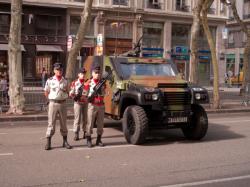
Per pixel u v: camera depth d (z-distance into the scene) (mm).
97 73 10266
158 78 11656
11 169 7906
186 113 10945
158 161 8773
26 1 34875
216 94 20750
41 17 36031
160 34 41625
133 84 10914
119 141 11188
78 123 11203
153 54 40938
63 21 36656
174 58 42375
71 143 10758
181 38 42906
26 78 35438
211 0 20234
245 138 11984
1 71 34406
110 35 38594
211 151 9953
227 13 45562
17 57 16016
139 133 10352
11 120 15266
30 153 9406
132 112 10492
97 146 10406
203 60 44312
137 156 9258
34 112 16781
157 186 6910
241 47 55562
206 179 7398
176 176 7570
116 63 11891
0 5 34062
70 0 36656
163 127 11188
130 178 7383
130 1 39188
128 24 39531
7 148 9992
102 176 7488
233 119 17156
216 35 45281
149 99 10367
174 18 42000
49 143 9820
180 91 10859
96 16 37844
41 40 35938
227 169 8156
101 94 10289
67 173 7656
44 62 36250
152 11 40500
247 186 7008
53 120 9805
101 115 10344
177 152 9797
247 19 54562
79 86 11086
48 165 8266
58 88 9742
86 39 37469
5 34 34438
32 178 7289
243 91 25609
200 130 11234
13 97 16172
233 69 57219
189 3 42781
